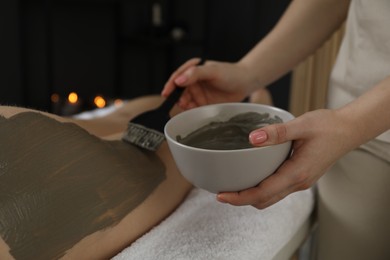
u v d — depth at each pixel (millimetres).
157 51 2740
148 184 469
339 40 1096
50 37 1899
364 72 544
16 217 352
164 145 521
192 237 424
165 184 489
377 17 523
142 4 2449
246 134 431
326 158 395
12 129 391
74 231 379
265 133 347
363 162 534
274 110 440
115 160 452
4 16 1935
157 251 399
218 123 443
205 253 398
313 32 630
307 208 542
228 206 490
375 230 530
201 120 440
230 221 457
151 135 482
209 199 510
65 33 2152
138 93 2676
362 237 536
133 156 476
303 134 374
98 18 2293
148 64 2695
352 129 397
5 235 340
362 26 548
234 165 346
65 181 395
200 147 403
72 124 449
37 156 391
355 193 538
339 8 618
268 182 375
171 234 431
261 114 447
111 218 413
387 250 533
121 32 2438
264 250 425
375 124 411
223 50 2631
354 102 422
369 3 532
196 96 593
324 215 566
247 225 449
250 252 411
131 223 428
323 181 568
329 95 623
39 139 402
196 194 531
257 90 642
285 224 475
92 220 396
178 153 358
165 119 502
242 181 362
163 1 2654
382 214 525
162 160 504
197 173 361
